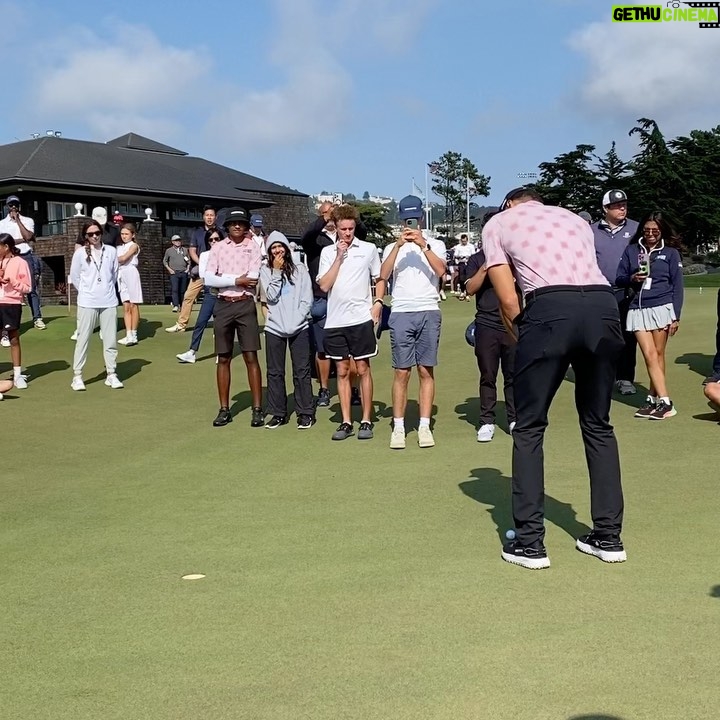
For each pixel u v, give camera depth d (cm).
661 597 397
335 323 796
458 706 303
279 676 330
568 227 459
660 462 663
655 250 839
